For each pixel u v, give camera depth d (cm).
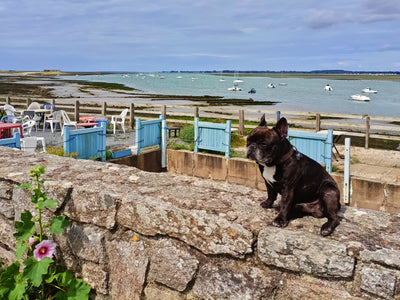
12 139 812
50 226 304
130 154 1095
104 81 13238
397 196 813
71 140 926
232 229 251
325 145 888
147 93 6750
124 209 294
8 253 362
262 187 993
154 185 334
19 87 6888
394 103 5403
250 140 248
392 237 232
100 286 308
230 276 252
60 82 10512
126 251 295
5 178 356
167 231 276
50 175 355
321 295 224
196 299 266
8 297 301
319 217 261
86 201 312
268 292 239
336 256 220
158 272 281
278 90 9194
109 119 2072
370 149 1396
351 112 3912
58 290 325
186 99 5169
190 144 1292
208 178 1091
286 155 246
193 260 267
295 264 231
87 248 313
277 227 247
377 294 210
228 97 5931
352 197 866
